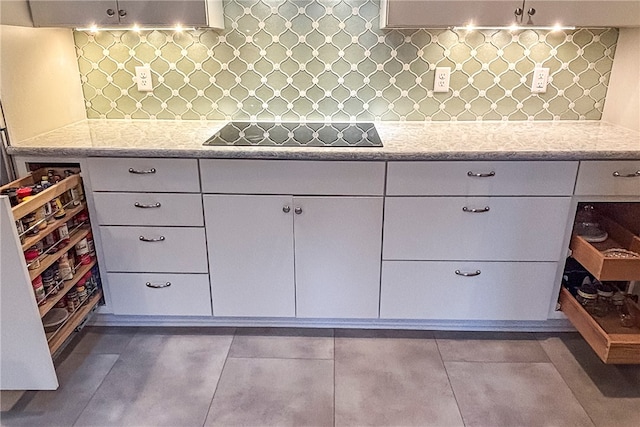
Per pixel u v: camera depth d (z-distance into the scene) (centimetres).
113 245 204
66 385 187
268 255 204
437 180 188
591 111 235
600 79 229
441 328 222
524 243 198
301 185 191
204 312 216
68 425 168
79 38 229
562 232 196
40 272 167
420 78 231
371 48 227
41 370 168
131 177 192
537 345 211
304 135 210
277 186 191
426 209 193
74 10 194
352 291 209
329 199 193
